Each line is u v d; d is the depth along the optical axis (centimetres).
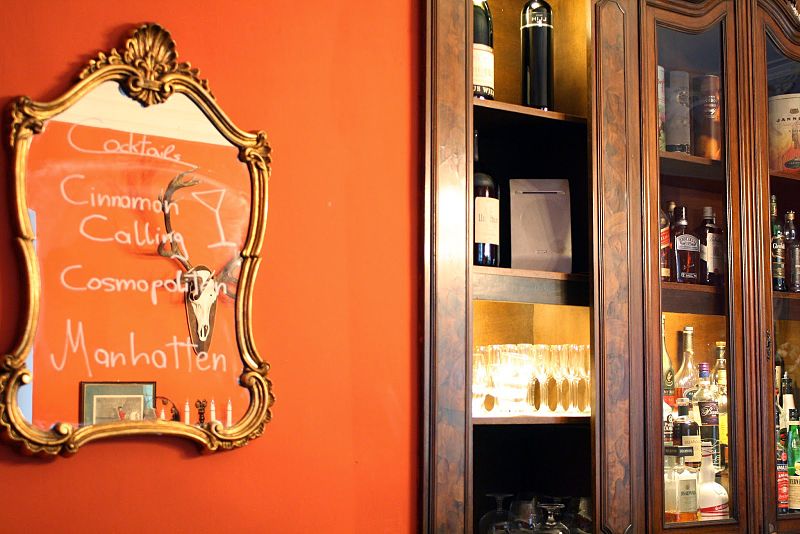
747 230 279
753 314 278
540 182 258
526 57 262
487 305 277
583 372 252
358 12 225
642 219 260
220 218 201
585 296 253
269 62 212
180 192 197
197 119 200
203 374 197
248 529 201
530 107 255
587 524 249
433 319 226
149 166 194
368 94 224
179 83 197
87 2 190
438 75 231
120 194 190
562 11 276
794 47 296
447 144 231
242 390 201
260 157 206
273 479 205
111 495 186
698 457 263
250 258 204
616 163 256
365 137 223
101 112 189
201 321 197
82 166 187
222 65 206
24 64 183
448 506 224
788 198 293
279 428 206
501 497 247
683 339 266
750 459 271
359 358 218
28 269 178
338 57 221
